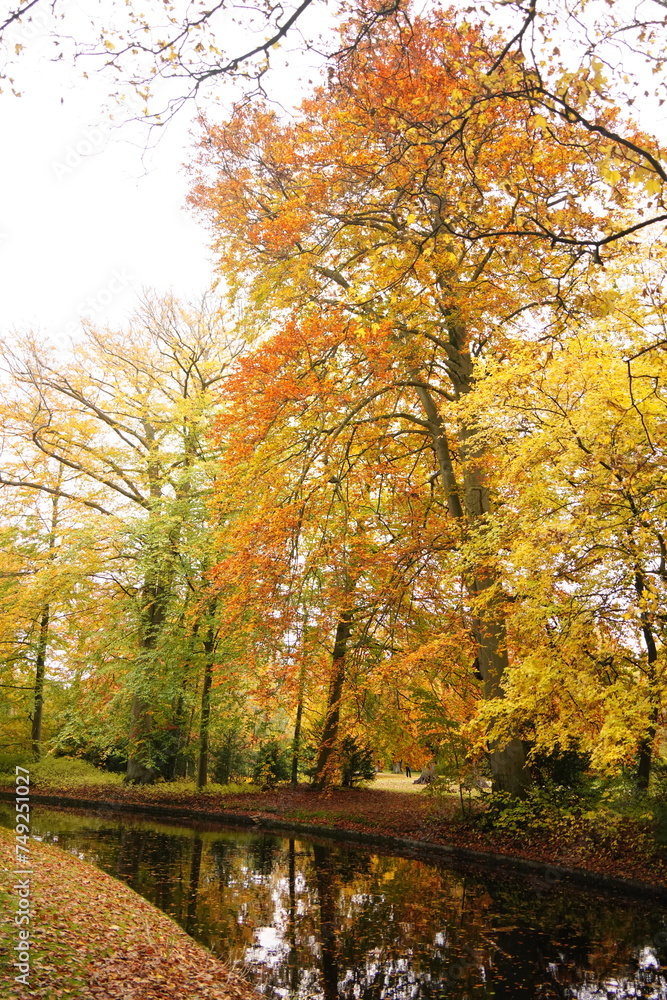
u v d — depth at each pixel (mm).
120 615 25438
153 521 24500
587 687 10672
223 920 10039
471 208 7395
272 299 16641
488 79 5461
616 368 10242
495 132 7953
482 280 14000
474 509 16391
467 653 16594
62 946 6594
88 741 28312
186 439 26375
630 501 9875
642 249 8883
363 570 17438
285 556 15508
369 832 18062
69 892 8844
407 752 20203
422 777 20562
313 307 15562
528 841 14664
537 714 12242
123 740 26516
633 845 12883
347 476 16688
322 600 17141
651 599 9562
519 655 12836
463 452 15711
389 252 13102
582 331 10898
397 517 19359
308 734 25922
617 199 5637
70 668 26812
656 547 10305
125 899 9820
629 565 10258
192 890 11867
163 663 23906
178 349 27625
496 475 13008
